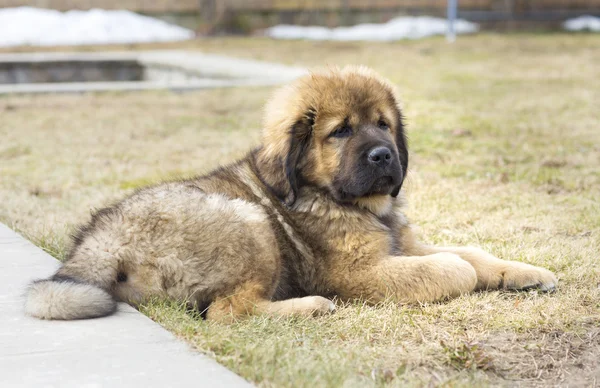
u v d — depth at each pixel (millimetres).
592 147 11523
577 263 6359
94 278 5074
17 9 30859
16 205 8523
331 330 5051
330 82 5914
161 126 13953
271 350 4438
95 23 30422
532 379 4504
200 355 4344
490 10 33594
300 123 5805
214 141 12453
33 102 17156
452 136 12414
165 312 5004
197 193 5332
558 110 14789
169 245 5105
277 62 22547
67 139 12781
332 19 33406
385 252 5738
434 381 4258
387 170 5664
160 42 29766
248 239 5215
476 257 6055
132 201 5352
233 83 19031
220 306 5145
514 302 5574
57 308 4824
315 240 5734
